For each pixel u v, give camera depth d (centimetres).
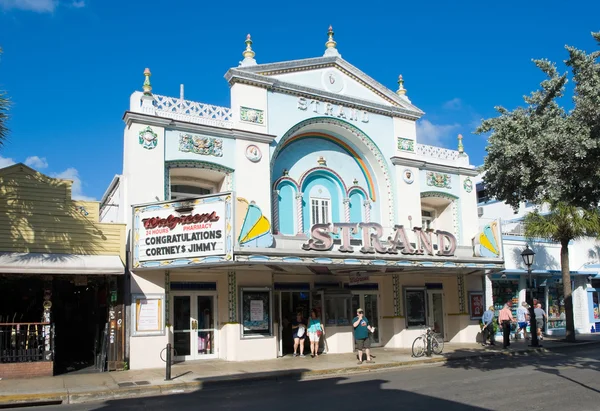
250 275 2091
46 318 1670
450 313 2734
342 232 2008
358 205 2561
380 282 2556
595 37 1267
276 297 2233
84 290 2175
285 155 2381
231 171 2122
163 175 1967
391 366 1897
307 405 1195
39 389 1416
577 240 3167
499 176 1444
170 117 2030
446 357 2059
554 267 3133
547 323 3044
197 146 2056
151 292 1880
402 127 2639
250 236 1769
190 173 2098
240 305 2038
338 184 2516
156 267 1819
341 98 2447
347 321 2314
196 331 2030
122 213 1961
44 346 1653
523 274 2967
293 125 2302
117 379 1587
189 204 1803
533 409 1092
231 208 1747
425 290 2602
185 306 2030
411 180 2598
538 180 1337
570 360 1925
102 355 1780
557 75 1373
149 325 1858
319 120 2389
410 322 2517
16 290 1955
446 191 2766
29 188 1736
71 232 1769
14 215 1703
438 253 2236
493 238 2458
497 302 2906
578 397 1214
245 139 2158
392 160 2558
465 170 2834
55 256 1703
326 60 2438
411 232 2533
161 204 1844
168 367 1573
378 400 1230
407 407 1135
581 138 1219
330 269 2155
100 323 1933
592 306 3238
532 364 1834
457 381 1487
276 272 2198
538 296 3084
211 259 1747
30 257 1666
